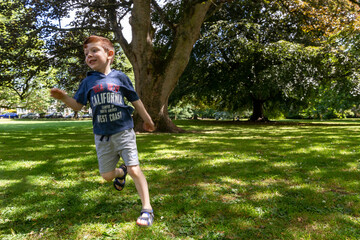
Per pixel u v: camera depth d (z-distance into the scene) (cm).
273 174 426
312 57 1914
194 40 1232
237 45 2009
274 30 2184
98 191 349
